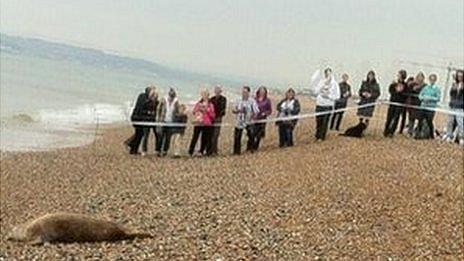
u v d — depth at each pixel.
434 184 25.83
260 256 15.87
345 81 34.25
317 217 20.36
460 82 32.84
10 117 51.03
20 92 72.75
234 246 16.72
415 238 18.78
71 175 29.20
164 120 32.09
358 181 25.69
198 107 31.84
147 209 21.89
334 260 15.96
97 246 16.67
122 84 106.69
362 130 34.28
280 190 24.33
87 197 24.66
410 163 29.14
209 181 26.36
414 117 33.53
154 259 15.34
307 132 37.66
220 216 20.41
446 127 33.75
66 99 72.38
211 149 32.12
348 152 30.97
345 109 34.03
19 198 25.02
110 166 30.50
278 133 36.56
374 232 19.06
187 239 17.41
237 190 24.55
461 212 22.02
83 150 36.62
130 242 17.11
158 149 32.28
